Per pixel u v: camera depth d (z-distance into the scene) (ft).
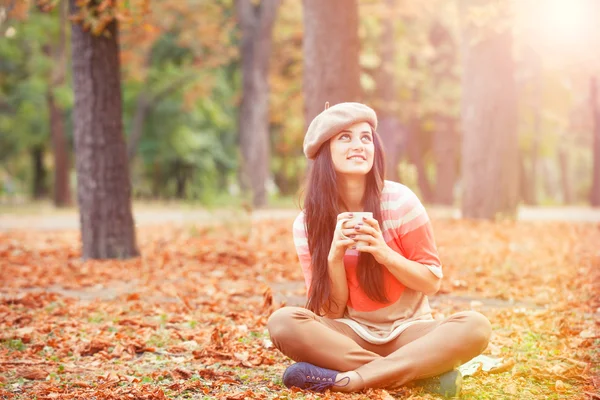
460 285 23.86
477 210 48.14
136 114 97.96
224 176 121.60
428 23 86.94
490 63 47.24
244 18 82.23
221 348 15.29
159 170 119.34
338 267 12.16
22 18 38.32
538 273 26.11
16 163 151.23
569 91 86.53
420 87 90.53
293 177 138.41
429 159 124.67
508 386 12.05
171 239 37.76
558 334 15.93
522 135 103.40
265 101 82.38
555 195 198.39
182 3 70.90
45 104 97.86
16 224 54.80
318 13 31.48
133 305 20.66
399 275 11.94
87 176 31.19
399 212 12.40
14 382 13.35
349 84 31.60
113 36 31.14
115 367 14.42
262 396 11.85
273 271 27.71
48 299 21.91
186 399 12.02
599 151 108.58
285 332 12.00
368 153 12.30
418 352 11.68
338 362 11.93
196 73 91.66
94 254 31.19
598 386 12.19
